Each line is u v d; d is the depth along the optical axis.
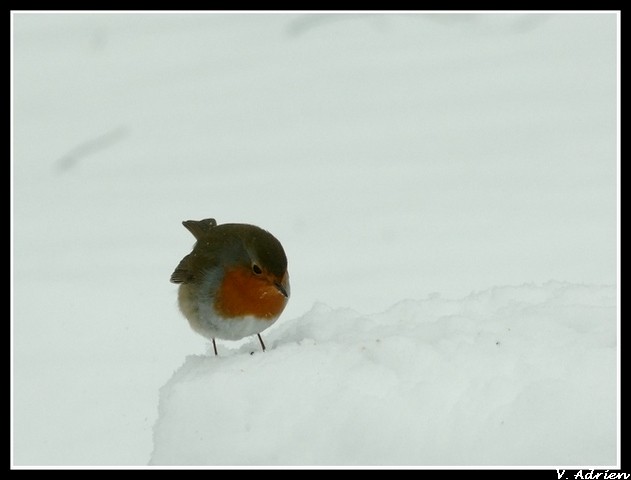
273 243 8.19
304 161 18.45
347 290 13.30
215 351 8.48
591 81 20.94
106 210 17.23
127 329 12.31
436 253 14.50
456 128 19.56
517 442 5.91
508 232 15.11
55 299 13.59
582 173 16.89
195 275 8.40
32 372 11.27
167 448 6.46
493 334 6.81
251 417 6.33
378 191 17.11
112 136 20.34
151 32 25.31
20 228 16.70
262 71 22.81
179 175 18.47
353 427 6.11
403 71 22.23
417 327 7.10
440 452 5.94
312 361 6.56
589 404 6.03
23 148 20.23
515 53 22.75
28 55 24.62
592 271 13.36
